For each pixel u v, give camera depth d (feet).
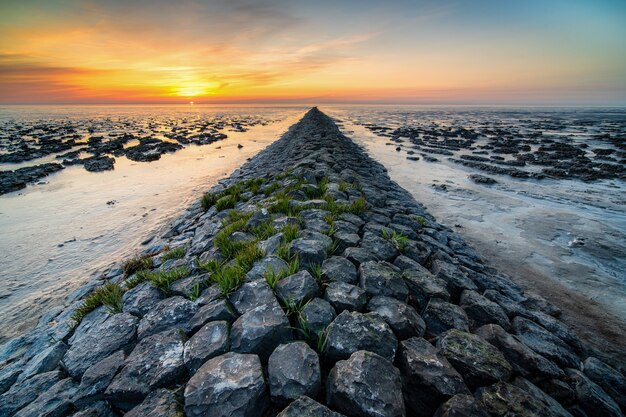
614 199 41.47
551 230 31.01
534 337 12.80
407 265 15.78
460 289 14.78
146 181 55.93
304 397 8.05
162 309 12.84
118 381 9.30
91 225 34.30
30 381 10.91
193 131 151.84
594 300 19.72
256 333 10.20
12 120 249.55
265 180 36.60
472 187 48.06
